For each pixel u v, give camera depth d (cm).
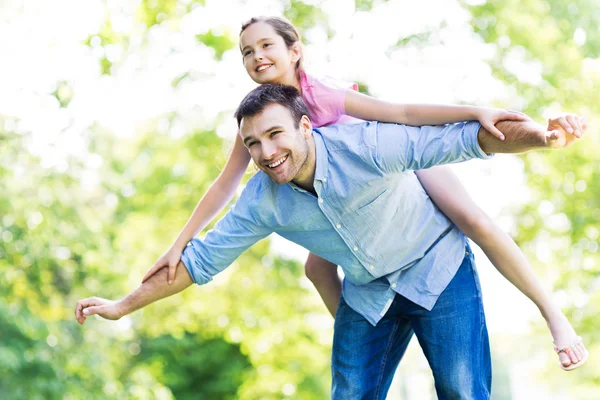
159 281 394
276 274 1398
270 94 347
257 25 414
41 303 1241
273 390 1652
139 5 1227
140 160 1345
